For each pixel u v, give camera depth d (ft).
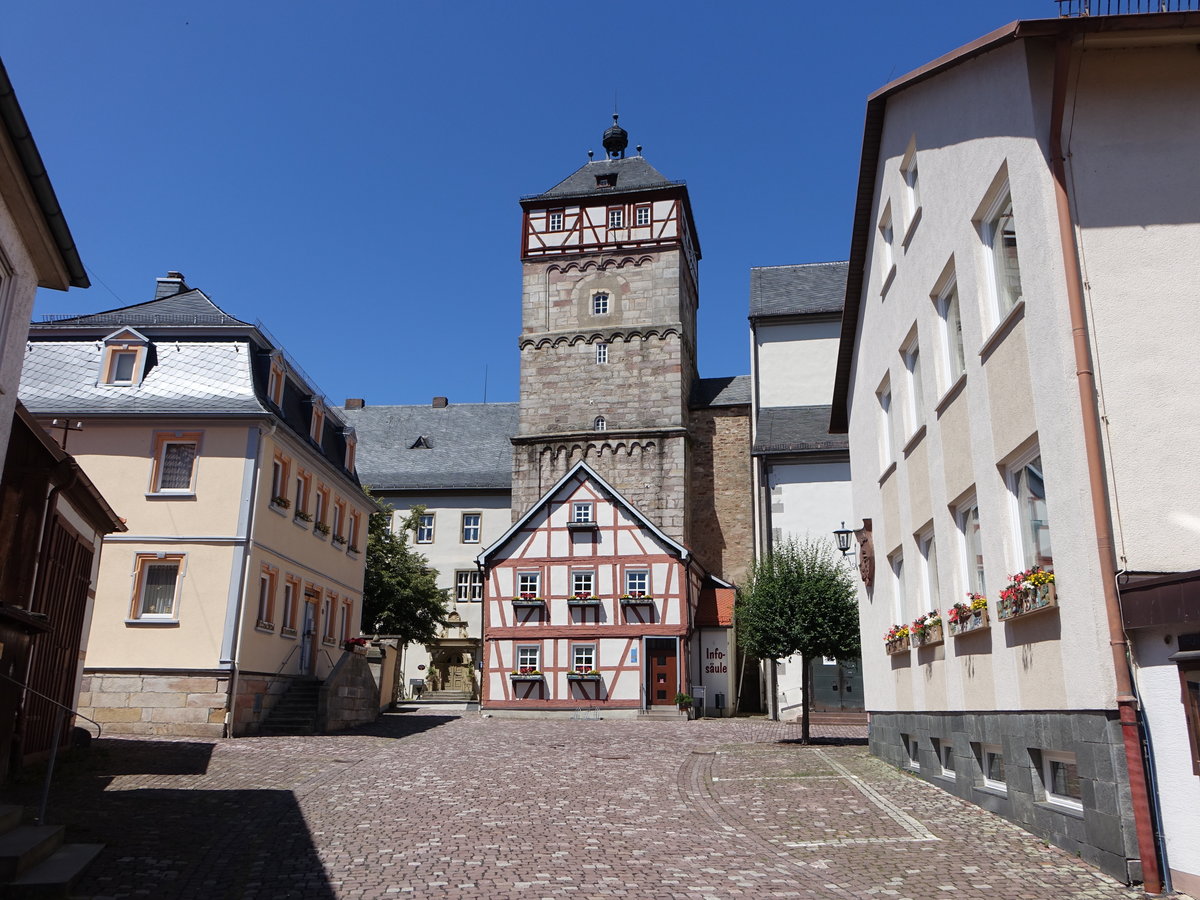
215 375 73.36
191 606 68.59
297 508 81.66
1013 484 31.37
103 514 49.32
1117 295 26.71
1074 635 26.02
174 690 67.05
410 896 23.72
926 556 42.68
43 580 41.24
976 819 32.30
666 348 133.18
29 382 73.00
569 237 139.74
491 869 26.73
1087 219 27.25
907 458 43.73
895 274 44.86
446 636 145.18
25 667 37.68
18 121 26.20
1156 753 23.27
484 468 154.51
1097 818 24.86
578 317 136.77
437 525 149.28
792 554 72.02
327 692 72.54
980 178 32.89
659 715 100.94
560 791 42.45
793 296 116.37
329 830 32.63
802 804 37.65
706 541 130.11
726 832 32.40
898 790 39.63
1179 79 28.17
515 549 108.06
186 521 70.08
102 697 67.00
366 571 123.85
